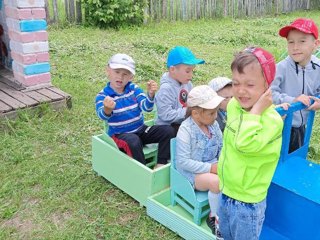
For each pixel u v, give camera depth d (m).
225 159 2.18
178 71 3.62
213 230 2.82
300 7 15.23
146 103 3.50
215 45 8.93
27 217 3.15
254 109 2.01
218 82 3.36
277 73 3.23
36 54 5.14
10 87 5.25
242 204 2.15
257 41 9.22
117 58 3.42
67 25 9.95
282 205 2.59
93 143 3.60
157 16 11.18
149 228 3.02
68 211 3.22
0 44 5.97
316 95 3.16
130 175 3.27
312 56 3.28
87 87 5.86
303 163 2.82
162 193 3.17
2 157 3.92
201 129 2.95
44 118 4.71
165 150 3.50
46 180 3.57
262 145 1.98
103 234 2.96
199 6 12.09
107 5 9.91
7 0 5.08
